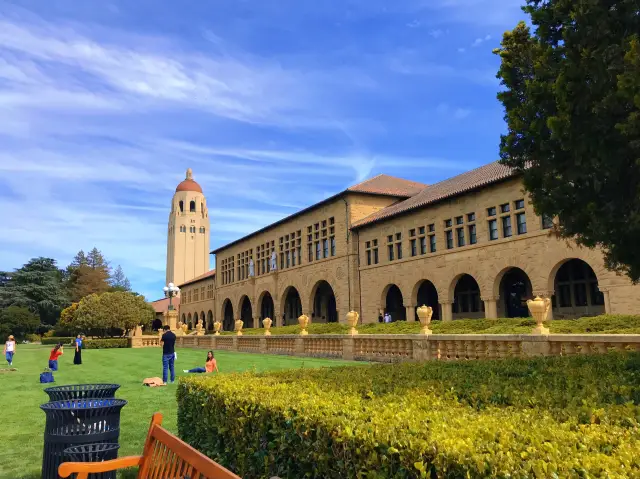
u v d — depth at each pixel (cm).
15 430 948
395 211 3566
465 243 3041
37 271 8038
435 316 3991
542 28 823
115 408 580
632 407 416
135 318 5172
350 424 392
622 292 2169
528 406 470
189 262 13450
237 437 553
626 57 643
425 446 319
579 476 264
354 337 2077
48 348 4862
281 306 4966
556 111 783
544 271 2522
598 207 745
